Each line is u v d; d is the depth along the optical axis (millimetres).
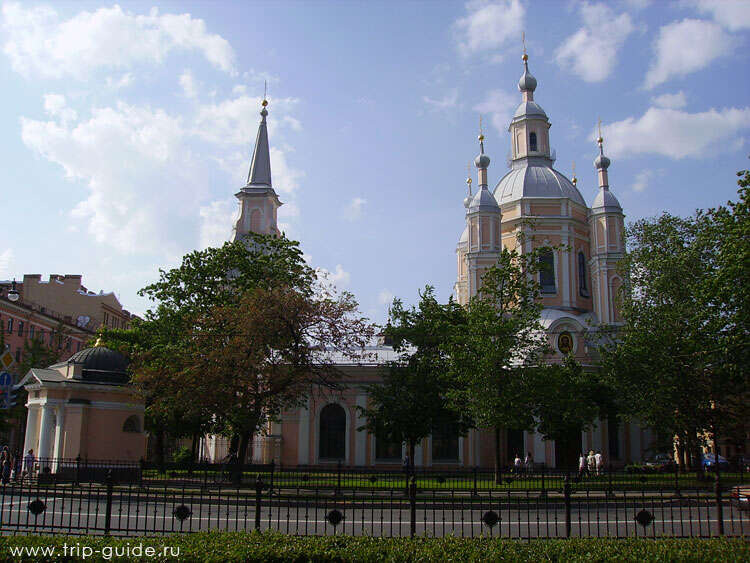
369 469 36812
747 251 24422
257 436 45719
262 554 10453
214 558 10188
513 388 30281
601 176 53062
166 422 39562
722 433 34281
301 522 19250
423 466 43500
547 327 47031
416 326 35062
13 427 48875
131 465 29297
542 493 21469
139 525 17594
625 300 39688
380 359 46375
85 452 29688
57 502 22391
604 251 50969
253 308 29000
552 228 52312
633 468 37500
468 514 21547
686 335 33531
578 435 45250
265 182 59281
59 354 56594
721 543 11375
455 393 31188
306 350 31359
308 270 36031
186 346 32219
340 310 31922
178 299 36781
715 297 26484
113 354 32375
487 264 50094
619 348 35938
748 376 30047
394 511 21984
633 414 37125
